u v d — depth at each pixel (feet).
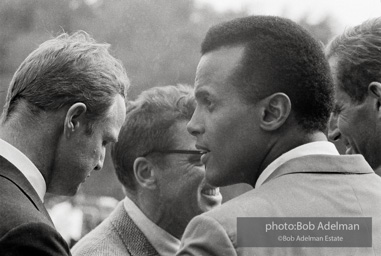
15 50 34.76
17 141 10.31
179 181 13.12
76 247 13.14
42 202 10.05
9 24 35.45
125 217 13.33
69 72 10.50
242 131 9.09
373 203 8.87
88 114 10.59
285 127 9.05
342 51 10.68
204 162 9.43
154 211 13.23
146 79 33.47
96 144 10.77
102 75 10.75
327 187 8.87
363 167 9.27
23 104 10.41
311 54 9.12
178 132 13.17
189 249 8.50
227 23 9.39
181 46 34.27
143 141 13.25
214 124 9.17
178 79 33.99
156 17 34.96
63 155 10.49
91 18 35.50
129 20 34.83
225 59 9.18
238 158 9.16
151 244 13.10
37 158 10.33
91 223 27.07
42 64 10.49
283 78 8.98
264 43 9.06
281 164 9.05
